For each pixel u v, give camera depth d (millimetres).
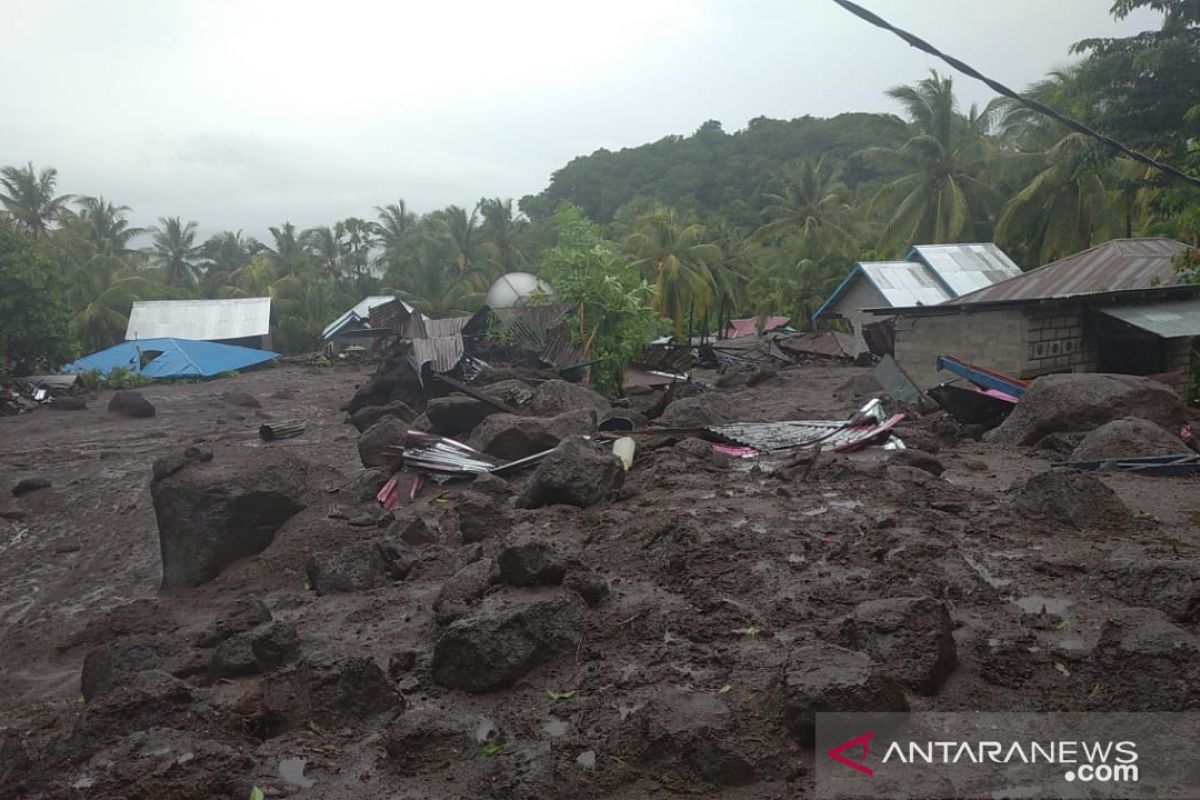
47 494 17859
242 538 11180
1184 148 20844
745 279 56438
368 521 11094
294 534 10953
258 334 54469
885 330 34250
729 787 4426
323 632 7305
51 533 15594
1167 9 21031
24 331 36938
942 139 43125
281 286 66000
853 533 8352
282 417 28391
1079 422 12781
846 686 4719
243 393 31750
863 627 5559
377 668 5602
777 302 54750
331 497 12367
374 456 14656
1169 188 21578
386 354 26391
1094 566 7133
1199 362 17891
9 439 24750
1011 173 41125
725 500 9938
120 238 67812
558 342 24531
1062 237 36062
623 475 10984
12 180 59781
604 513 9711
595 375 23625
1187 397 17672
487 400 17500
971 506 9203
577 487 10461
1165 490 9734
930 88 42812
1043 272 23812
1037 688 5180
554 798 4375
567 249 24938
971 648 5691
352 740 5230
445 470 13266
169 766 4648
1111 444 11133
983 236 44656
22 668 9227
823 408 20797
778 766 4508
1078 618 6152
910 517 8773
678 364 30531
